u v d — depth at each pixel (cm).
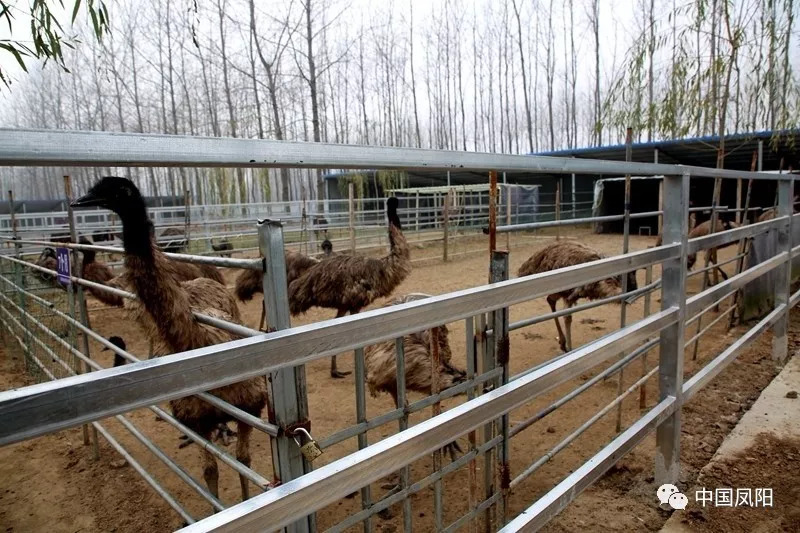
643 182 2181
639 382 361
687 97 777
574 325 756
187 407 297
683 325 309
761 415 420
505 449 240
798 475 340
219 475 405
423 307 162
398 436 151
